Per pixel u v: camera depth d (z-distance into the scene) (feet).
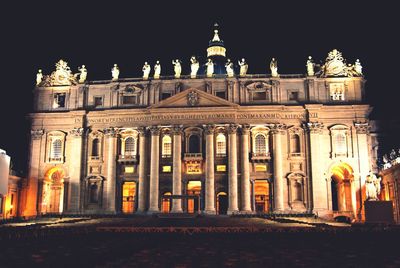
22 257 70.74
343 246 88.02
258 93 250.98
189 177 243.81
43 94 263.70
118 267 60.90
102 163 250.78
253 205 239.91
